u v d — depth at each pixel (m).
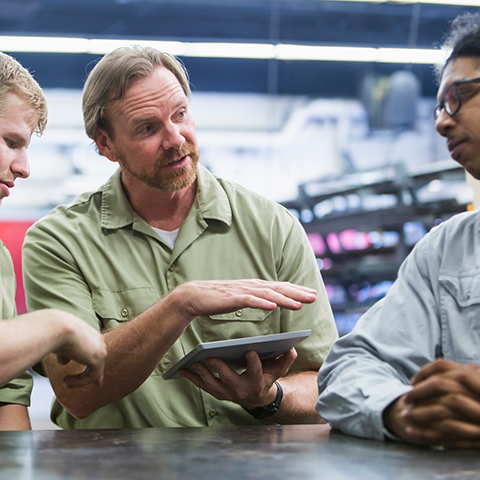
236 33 13.30
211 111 14.07
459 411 0.95
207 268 1.81
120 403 1.71
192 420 1.71
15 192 12.35
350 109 14.40
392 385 1.14
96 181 12.61
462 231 1.39
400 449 1.00
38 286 1.76
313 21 13.29
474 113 1.22
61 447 1.03
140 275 1.79
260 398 1.54
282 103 14.31
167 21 13.04
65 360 1.17
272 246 1.83
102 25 12.84
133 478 0.82
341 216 6.27
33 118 1.47
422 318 1.34
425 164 14.02
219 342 1.30
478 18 1.26
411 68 13.93
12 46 10.48
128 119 1.72
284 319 1.82
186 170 1.75
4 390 1.68
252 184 14.08
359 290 6.89
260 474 0.84
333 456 0.95
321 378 1.33
